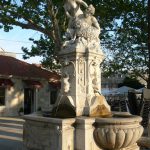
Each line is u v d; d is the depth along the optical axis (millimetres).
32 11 17766
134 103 18969
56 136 6656
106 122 7000
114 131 6965
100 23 20328
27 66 29469
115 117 7945
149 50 20141
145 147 8969
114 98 25375
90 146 6980
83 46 8133
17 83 26969
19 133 12789
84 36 8352
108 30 22125
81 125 6906
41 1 17250
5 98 26016
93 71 8242
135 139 7332
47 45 21375
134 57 25141
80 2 8852
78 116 7621
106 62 25906
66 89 8000
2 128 14805
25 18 17625
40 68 30344
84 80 8070
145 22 21438
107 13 19594
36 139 7152
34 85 27375
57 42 17359
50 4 16984
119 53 25516
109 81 41094
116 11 20000
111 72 26047
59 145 6566
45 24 18094
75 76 7996
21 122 18016
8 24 17719
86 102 7930
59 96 8094
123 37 23766
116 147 7176
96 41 8547
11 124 16812
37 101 28625
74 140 6930
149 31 20031
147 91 17125
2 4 17172
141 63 25109
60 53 8320
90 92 8078
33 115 7746
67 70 8211
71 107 7730
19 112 26688
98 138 7086
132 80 30188
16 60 30016
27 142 7449
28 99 28219
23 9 17344
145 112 15914
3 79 25578
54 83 29859
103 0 18719
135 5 20547
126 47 24922
